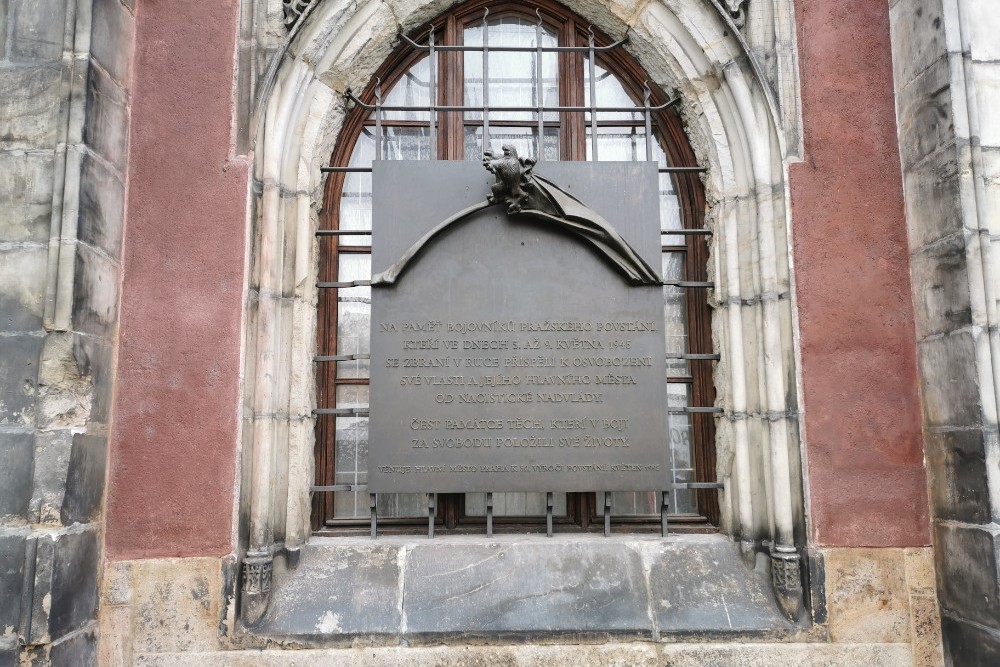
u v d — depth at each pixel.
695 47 3.61
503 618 3.08
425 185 3.55
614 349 3.46
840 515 3.16
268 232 3.30
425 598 3.14
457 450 3.37
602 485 3.37
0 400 2.77
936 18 3.15
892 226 3.34
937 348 3.11
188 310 3.19
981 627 2.83
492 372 3.43
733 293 3.49
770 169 3.43
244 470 3.13
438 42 3.93
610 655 3.05
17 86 2.96
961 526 2.95
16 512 2.70
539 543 3.35
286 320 3.39
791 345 3.27
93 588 2.93
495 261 3.51
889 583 3.12
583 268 3.51
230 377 3.15
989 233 2.97
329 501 3.58
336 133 3.73
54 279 2.82
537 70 3.79
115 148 3.18
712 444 3.65
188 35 3.39
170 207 3.26
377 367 3.41
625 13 3.74
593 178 3.58
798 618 3.10
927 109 3.20
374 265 3.48
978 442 2.86
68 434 2.77
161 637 2.99
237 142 3.32
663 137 3.88
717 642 3.07
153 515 3.06
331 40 3.54
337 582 3.19
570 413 3.41
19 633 2.60
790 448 3.24
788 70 3.46
